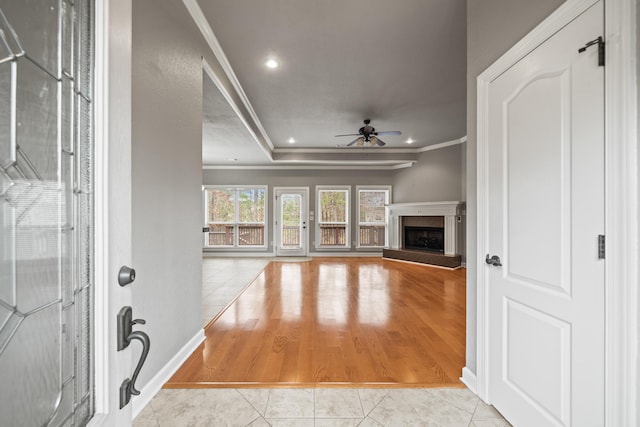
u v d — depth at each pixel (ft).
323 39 9.27
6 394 1.46
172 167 6.89
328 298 13.23
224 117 13.51
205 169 26.81
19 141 1.51
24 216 1.54
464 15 8.18
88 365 1.91
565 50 4.10
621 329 3.40
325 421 5.34
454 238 20.68
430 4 7.76
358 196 26.58
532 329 4.70
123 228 2.17
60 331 1.75
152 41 6.00
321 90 13.06
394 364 7.30
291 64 10.79
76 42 1.84
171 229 6.85
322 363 7.33
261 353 7.86
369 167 26.35
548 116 4.38
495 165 5.54
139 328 5.64
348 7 7.87
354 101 14.29
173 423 5.27
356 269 20.39
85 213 1.91
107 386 1.98
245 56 10.25
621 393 3.41
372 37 9.17
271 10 7.98
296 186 26.81
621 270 3.40
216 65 9.80
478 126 5.98
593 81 3.71
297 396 6.02
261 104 14.73
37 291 1.61
